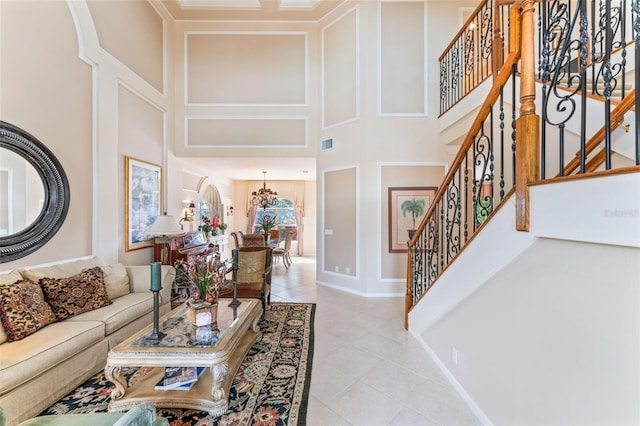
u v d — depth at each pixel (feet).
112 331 8.23
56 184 9.27
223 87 17.38
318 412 6.23
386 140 15.19
